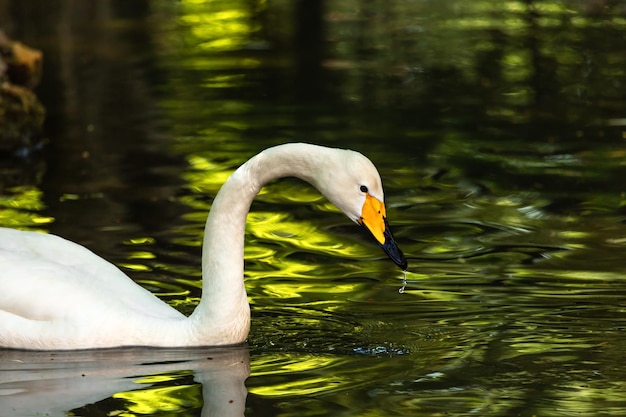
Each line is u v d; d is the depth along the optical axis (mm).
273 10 29406
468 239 12773
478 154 16562
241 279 9719
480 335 9812
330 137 17438
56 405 8289
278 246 12625
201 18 28391
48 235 10352
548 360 9172
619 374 8836
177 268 11672
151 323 9711
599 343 9555
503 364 9094
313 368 9070
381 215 9195
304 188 15133
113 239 12602
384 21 27703
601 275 11375
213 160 16109
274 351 9539
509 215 13695
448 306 10617
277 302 10797
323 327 10109
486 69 22344
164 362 9305
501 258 12047
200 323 9680
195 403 8297
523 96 20172
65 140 17469
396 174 15594
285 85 21094
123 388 8672
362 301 10805
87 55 23734
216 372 9023
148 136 17562
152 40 25422
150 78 21672
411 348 9531
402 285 11273
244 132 17703
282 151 9438
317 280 11469
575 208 13914
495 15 28031
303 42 25266
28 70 18016
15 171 15812
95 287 9883
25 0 29219
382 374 8898
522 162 16094
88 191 14648
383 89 20766
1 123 16859
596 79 21297
